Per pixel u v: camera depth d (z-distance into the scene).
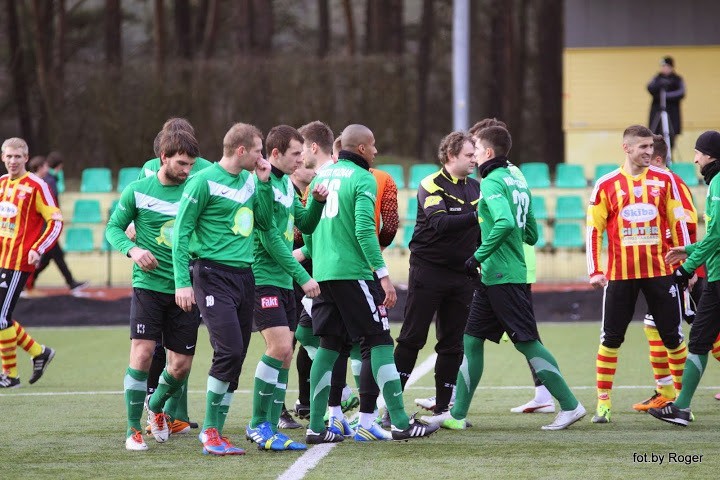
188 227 20.95
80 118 79.50
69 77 80.19
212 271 21.25
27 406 28.61
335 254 22.17
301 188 25.62
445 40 100.31
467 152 24.03
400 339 24.62
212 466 20.14
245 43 100.81
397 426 22.67
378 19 103.44
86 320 52.31
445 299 24.75
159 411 23.14
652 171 25.28
